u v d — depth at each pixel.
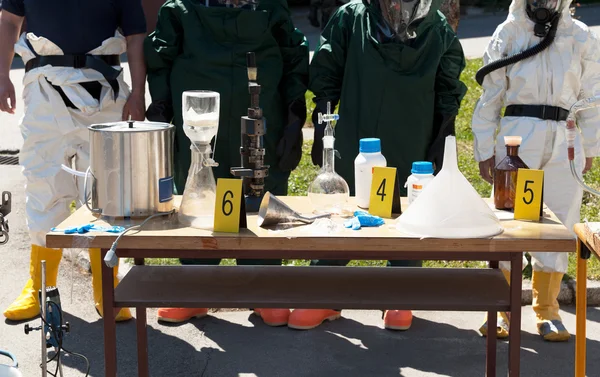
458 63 4.05
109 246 2.78
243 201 2.83
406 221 2.80
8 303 4.68
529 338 4.20
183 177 4.16
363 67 3.96
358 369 3.89
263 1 4.05
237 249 2.76
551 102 3.87
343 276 3.20
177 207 3.18
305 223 2.94
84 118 4.21
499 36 3.91
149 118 4.13
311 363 3.96
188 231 2.82
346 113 4.04
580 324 2.97
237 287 3.08
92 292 4.82
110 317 2.92
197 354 4.05
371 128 3.97
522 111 3.92
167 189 3.03
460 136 7.98
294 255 2.83
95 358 4.00
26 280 5.02
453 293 3.02
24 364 3.93
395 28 3.89
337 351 4.08
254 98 3.10
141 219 2.98
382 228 2.85
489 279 3.17
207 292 3.03
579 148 3.93
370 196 3.06
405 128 3.97
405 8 3.82
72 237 2.78
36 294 4.41
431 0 3.81
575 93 3.90
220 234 2.78
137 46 4.30
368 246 2.73
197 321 4.43
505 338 4.18
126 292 3.03
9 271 5.16
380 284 3.12
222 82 4.00
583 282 2.94
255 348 4.12
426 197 2.80
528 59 3.87
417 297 2.98
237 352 4.07
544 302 4.21
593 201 6.06
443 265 5.03
